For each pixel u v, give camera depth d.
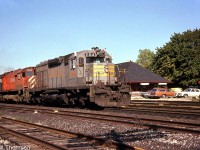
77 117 17.83
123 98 23.88
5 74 41.47
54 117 18.92
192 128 12.81
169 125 13.92
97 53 24.31
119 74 24.45
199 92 50.03
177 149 9.18
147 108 24.02
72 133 11.75
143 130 12.66
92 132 12.77
